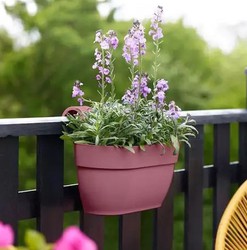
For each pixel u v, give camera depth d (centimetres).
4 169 213
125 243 253
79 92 225
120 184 213
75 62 925
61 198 230
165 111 224
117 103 222
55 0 963
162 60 897
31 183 882
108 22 965
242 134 301
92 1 959
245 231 215
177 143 219
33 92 956
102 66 222
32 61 960
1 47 998
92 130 211
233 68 959
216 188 290
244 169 303
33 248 106
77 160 216
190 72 928
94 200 217
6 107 962
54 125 222
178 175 273
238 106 933
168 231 270
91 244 104
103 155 210
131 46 220
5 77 966
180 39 949
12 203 216
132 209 221
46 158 225
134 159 213
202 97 933
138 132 213
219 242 205
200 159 278
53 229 228
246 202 220
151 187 222
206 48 973
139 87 222
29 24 973
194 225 280
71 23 951
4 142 212
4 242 109
